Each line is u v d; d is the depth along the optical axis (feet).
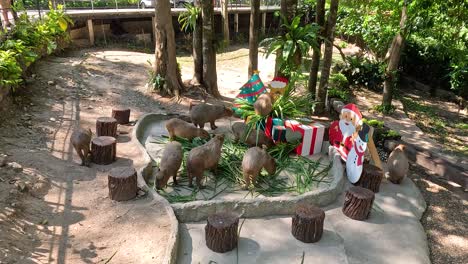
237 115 20.52
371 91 30.73
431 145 21.65
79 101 21.76
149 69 29.14
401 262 11.61
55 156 15.48
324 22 22.38
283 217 13.19
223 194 14.06
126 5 52.70
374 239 12.48
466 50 26.76
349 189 13.51
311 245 11.82
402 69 34.47
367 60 31.94
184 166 15.48
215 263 10.87
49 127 18.04
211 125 19.43
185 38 41.68
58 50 31.12
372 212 13.84
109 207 12.53
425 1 21.03
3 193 12.07
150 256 10.45
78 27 38.01
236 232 11.35
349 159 15.49
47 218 11.75
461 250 12.89
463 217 14.58
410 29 23.49
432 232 13.70
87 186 13.71
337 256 11.40
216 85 25.70
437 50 31.68
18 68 19.19
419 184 16.63
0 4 27.89
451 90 31.94
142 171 14.51
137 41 40.40
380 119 24.90
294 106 18.47
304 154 17.33
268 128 17.89
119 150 16.66
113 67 28.50
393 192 15.19
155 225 11.74
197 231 12.21
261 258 11.16
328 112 23.82
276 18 51.83
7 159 14.19
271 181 15.10
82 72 26.14
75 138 14.71
